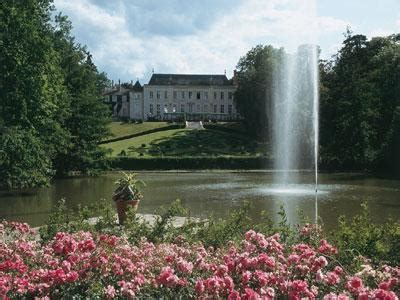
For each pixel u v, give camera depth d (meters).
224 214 24.14
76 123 51.56
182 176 54.62
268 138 81.50
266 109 81.00
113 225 11.96
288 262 6.91
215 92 141.25
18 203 29.55
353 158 60.50
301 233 10.10
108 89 158.00
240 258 6.56
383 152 56.12
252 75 86.38
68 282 6.38
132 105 142.50
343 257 8.53
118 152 74.94
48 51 34.16
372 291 5.58
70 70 53.34
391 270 7.31
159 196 33.56
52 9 36.50
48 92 35.59
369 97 61.56
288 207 27.05
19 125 32.22
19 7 32.44
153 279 6.46
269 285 6.09
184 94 141.62
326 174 55.09
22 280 6.39
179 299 6.18
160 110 141.75
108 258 7.14
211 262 7.59
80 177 51.78
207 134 91.38
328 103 64.25
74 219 12.34
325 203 28.84
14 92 31.92
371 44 79.25
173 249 8.51
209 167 63.72
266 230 10.83
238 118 123.12
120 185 18.19
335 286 6.39
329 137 63.69
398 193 34.56
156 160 63.84
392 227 9.99
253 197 32.44
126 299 6.18
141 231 11.48
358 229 10.09
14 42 31.78
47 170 35.41
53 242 8.52
